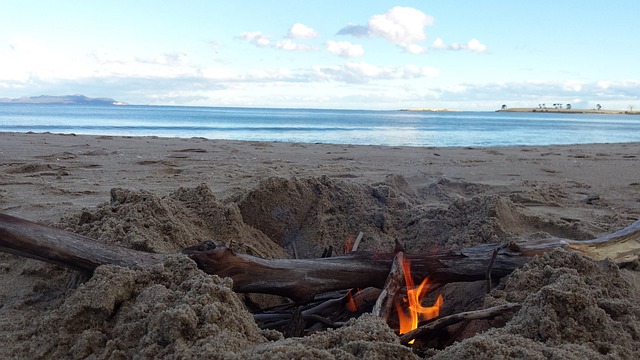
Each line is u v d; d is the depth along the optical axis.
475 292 3.02
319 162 9.54
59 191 5.33
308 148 13.08
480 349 1.82
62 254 2.42
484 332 2.20
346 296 3.02
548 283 2.61
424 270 2.89
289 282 2.72
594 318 2.13
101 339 2.02
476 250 3.00
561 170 9.20
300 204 4.16
